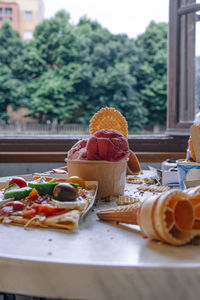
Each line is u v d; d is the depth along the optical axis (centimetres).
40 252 39
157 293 34
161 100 467
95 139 73
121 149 74
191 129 74
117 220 53
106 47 511
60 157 191
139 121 455
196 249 41
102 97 504
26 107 515
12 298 49
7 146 198
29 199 60
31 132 253
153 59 479
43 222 50
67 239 45
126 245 42
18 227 51
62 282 35
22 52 542
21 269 36
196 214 43
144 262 36
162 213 41
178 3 201
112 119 91
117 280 34
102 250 40
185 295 33
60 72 527
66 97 514
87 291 35
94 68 511
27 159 190
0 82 508
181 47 201
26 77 529
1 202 58
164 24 479
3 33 549
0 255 38
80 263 35
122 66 483
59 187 56
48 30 554
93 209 63
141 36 489
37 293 36
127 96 471
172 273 34
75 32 549
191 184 68
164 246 42
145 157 190
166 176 92
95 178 73
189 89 200
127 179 102
